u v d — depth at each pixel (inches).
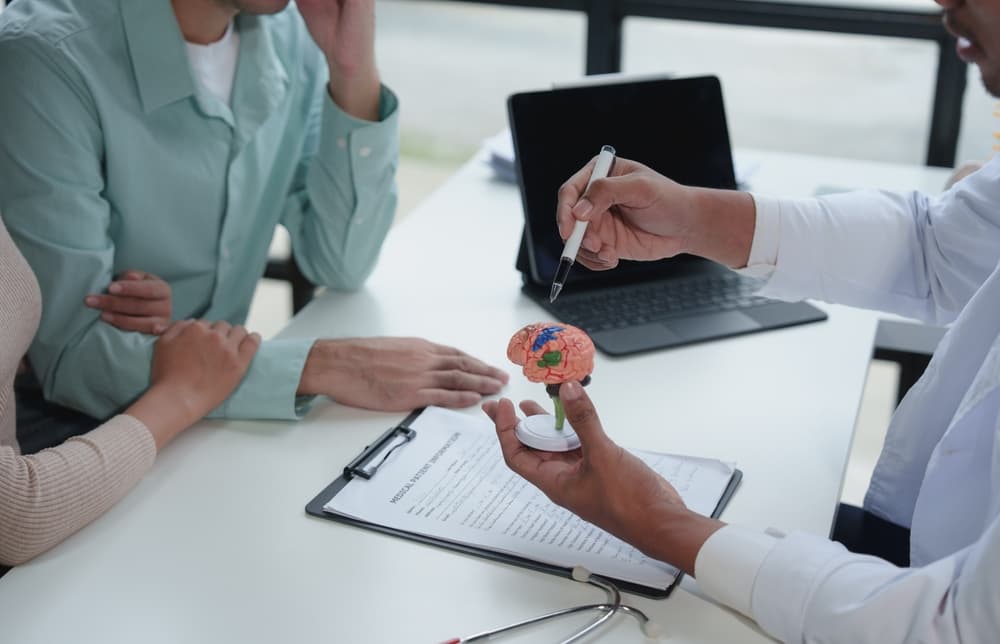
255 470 44.5
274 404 48.0
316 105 66.9
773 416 48.7
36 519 38.5
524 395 50.5
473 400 49.3
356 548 39.6
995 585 31.1
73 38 55.2
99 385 52.9
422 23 212.4
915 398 45.8
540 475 39.8
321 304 59.5
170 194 59.4
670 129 61.0
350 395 49.2
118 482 41.8
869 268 50.3
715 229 48.8
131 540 40.1
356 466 44.1
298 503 42.3
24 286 46.9
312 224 62.5
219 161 60.1
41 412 62.0
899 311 52.3
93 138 55.9
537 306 58.9
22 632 35.3
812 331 56.6
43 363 55.4
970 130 87.8
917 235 50.6
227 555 39.2
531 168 58.1
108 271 56.2
